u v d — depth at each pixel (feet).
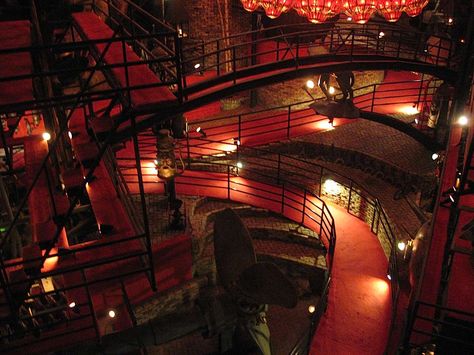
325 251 42.63
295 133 55.42
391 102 62.75
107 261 16.35
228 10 61.11
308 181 49.93
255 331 20.33
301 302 43.45
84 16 27.99
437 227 25.72
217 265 19.17
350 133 55.98
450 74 50.67
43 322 21.54
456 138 34.22
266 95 63.05
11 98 15.48
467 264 21.06
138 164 16.01
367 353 30.35
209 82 39.68
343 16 71.05
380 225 42.27
